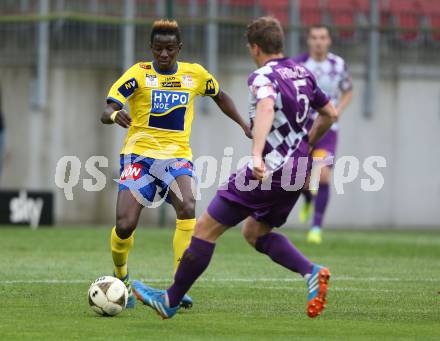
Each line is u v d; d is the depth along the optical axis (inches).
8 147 2361.0
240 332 792.3
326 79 1782.7
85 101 2377.0
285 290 1103.0
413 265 1462.8
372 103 2512.3
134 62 2370.8
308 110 831.7
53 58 2363.4
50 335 765.3
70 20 2347.4
